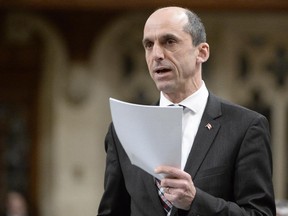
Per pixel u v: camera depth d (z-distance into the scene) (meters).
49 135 35.59
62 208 35.41
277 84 35.59
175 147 9.53
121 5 31.81
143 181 10.53
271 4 31.95
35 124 35.56
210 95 10.83
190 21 10.36
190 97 10.63
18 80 35.56
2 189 35.38
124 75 35.53
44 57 35.44
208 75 35.53
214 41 35.38
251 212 9.98
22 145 35.62
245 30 35.38
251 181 10.16
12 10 35.00
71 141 35.53
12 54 35.41
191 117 10.64
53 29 35.22
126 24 35.12
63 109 35.44
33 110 35.59
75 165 35.53
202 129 10.50
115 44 35.38
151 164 9.70
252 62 35.53
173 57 10.27
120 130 9.91
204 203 9.66
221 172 10.22
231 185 10.30
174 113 9.48
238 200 10.19
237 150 10.34
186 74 10.41
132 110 9.66
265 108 35.69
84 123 35.44
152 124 9.56
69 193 35.50
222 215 9.71
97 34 35.19
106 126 35.59
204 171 10.23
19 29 35.25
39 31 35.25
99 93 35.38
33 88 35.56
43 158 35.56
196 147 10.39
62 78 35.38
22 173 35.53
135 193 10.56
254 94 35.59
